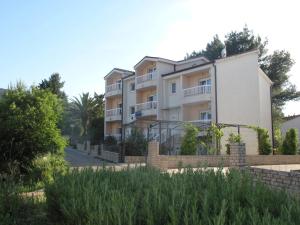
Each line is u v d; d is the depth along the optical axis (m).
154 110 37.03
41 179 11.74
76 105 50.78
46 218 6.42
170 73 35.88
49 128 13.44
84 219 4.62
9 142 12.70
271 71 46.97
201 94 32.41
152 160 16.39
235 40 49.88
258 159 23.91
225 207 4.07
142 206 4.47
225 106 31.34
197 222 3.71
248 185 5.01
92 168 7.57
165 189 5.17
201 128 25.81
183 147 23.16
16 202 6.92
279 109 46.78
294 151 27.48
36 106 13.52
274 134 35.69
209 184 5.40
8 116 13.00
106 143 39.56
